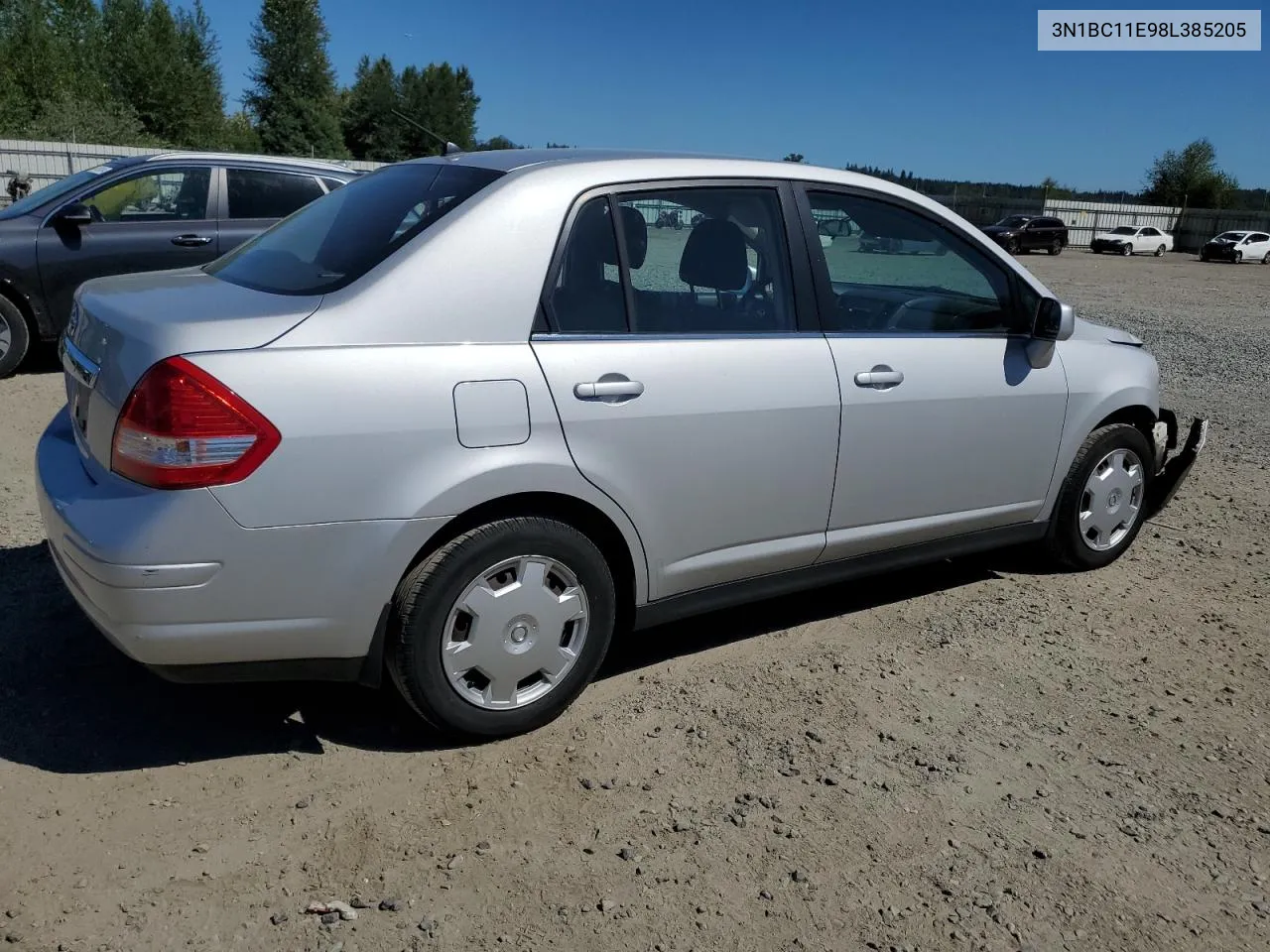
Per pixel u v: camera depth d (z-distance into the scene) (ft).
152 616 8.58
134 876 8.16
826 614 14.03
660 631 13.25
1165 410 16.70
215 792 9.30
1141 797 10.03
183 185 27.07
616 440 10.25
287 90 173.78
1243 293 81.10
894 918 8.19
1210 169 200.44
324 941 7.58
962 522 13.62
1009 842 9.22
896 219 12.79
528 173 10.36
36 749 9.80
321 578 9.02
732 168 11.54
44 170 87.61
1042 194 179.11
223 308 9.32
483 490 9.49
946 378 12.83
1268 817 9.82
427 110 187.52
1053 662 12.82
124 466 8.70
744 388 11.08
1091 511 15.39
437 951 7.55
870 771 10.20
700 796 9.62
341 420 8.88
